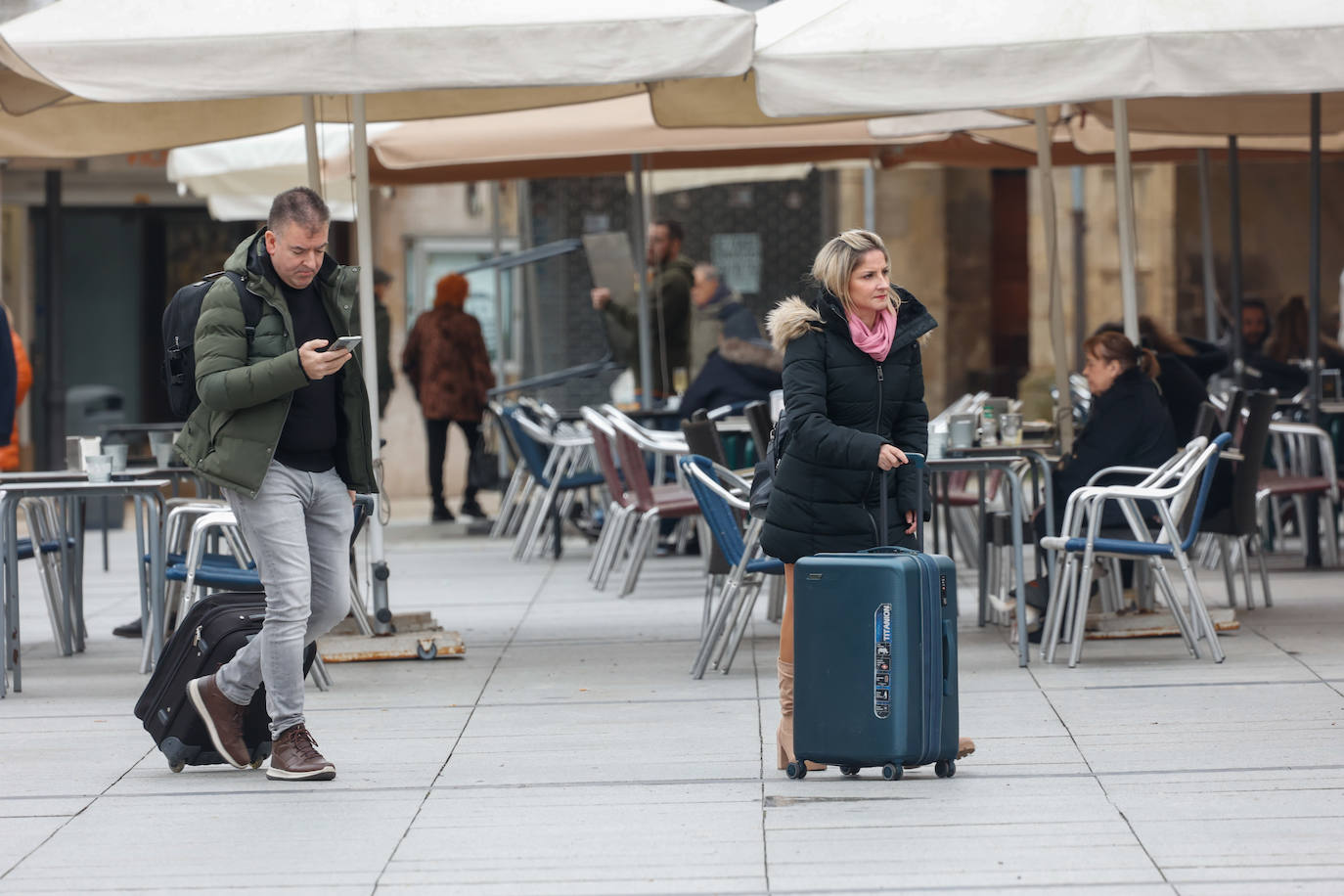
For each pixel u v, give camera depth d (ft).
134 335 176.35
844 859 44.93
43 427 173.88
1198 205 170.81
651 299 127.03
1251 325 128.88
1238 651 75.31
